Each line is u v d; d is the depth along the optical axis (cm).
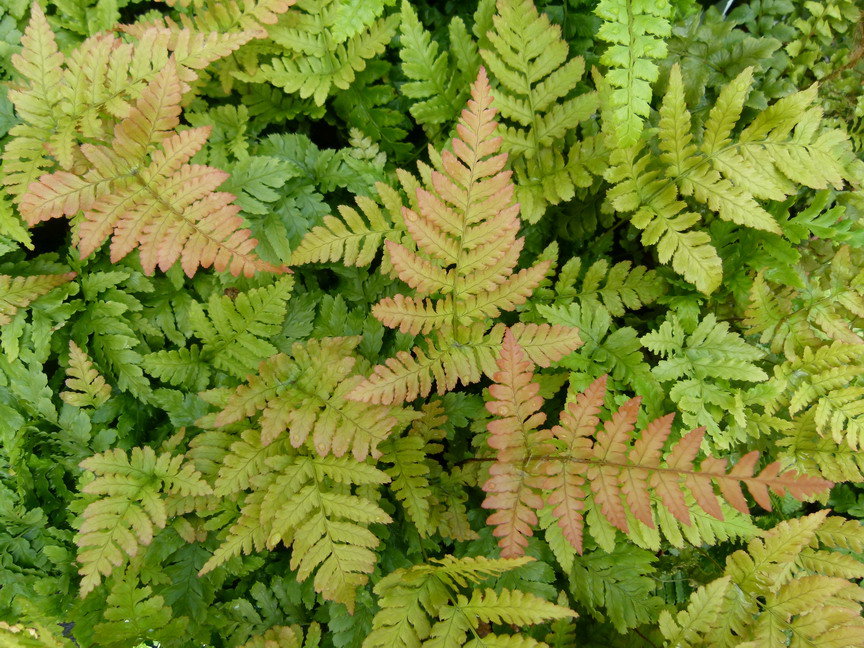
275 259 55
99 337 53
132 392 54
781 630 51
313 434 51
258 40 56
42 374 52
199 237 47
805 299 58
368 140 57
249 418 54
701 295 57
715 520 53
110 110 50
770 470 42
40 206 48
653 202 54
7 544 53
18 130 49
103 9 55
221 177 48
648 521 44
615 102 52
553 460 46
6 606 52
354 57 56
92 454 54
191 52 50
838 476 57
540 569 53
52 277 52
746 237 58
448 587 53
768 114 52
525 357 45
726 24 58
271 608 54
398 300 48
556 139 57
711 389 55
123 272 53
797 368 57
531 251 61
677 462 44
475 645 48
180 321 55
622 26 51
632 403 45
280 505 49
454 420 55
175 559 53
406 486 52
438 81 57
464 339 49
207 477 52
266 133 61
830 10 60
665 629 50
